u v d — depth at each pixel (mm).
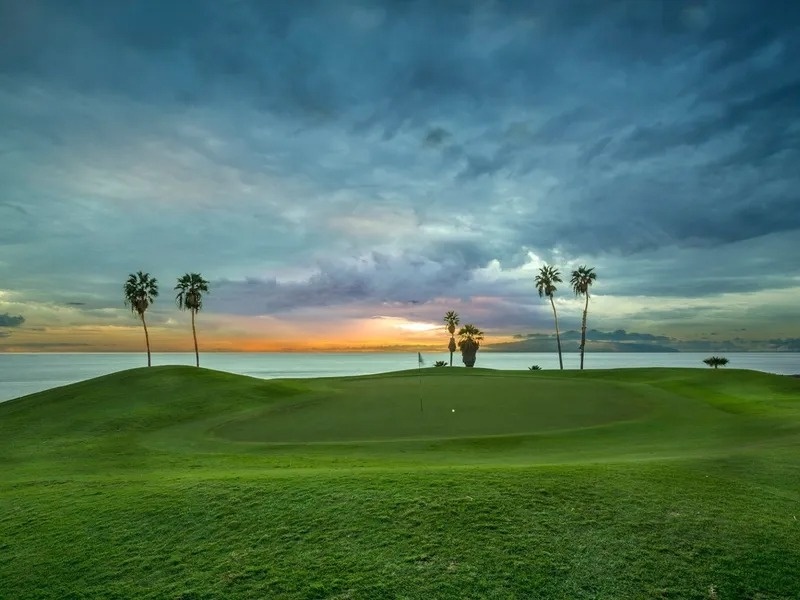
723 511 11961
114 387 40188
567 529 11000
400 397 37312
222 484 14102
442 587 9164
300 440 24562
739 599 8891
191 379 42719
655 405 33000
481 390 40562
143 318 77938
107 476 17906
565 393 38562
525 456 19797
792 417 26438
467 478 13938
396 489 13125
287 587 9305
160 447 23953
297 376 158875
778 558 10031
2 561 10875
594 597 8906
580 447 21562
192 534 11383
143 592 9438
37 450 24484
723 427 25156
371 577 9484
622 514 11688
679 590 9078
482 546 10359
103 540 11422
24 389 111562
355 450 21734
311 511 12031
